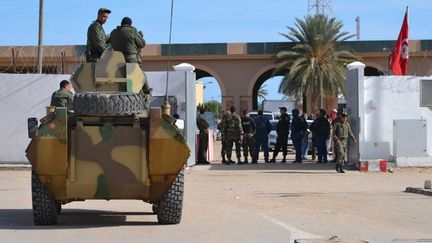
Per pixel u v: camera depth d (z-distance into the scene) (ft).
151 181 34.47
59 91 41.37
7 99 76.74
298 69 180.14
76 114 33.83
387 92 78.28
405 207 46.24
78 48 174.29
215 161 92.22
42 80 76.79
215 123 164.55
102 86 37.52
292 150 120.57
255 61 208.03
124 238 32.14
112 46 40.04
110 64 37.81
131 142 34.09
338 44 186.39
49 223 36.47
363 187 60.23
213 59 208.33
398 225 38.17
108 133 33.91
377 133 78.07
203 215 41.16
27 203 47.80
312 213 43.14
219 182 64.44
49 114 33.50
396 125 77.15
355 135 77.71
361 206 46.83
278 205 47.47
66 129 33.22
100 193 34.71
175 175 34.53
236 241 31.42
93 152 33.94
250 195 53.93
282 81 186.19
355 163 77.92
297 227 36.42
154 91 77.15
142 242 31.01
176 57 206.08
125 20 40.04
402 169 76.38
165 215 36.45
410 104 78.69
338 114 74.84
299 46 181.98
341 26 183.11
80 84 37.52
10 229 34.88
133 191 34.71
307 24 182.70
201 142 84.38
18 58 125.29
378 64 200.75
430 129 78.74
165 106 34.42
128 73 37.73
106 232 34.01
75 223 37.73
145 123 34.27
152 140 33.45
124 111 33.73
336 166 74.49
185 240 31.63
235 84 209.05
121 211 43.83
